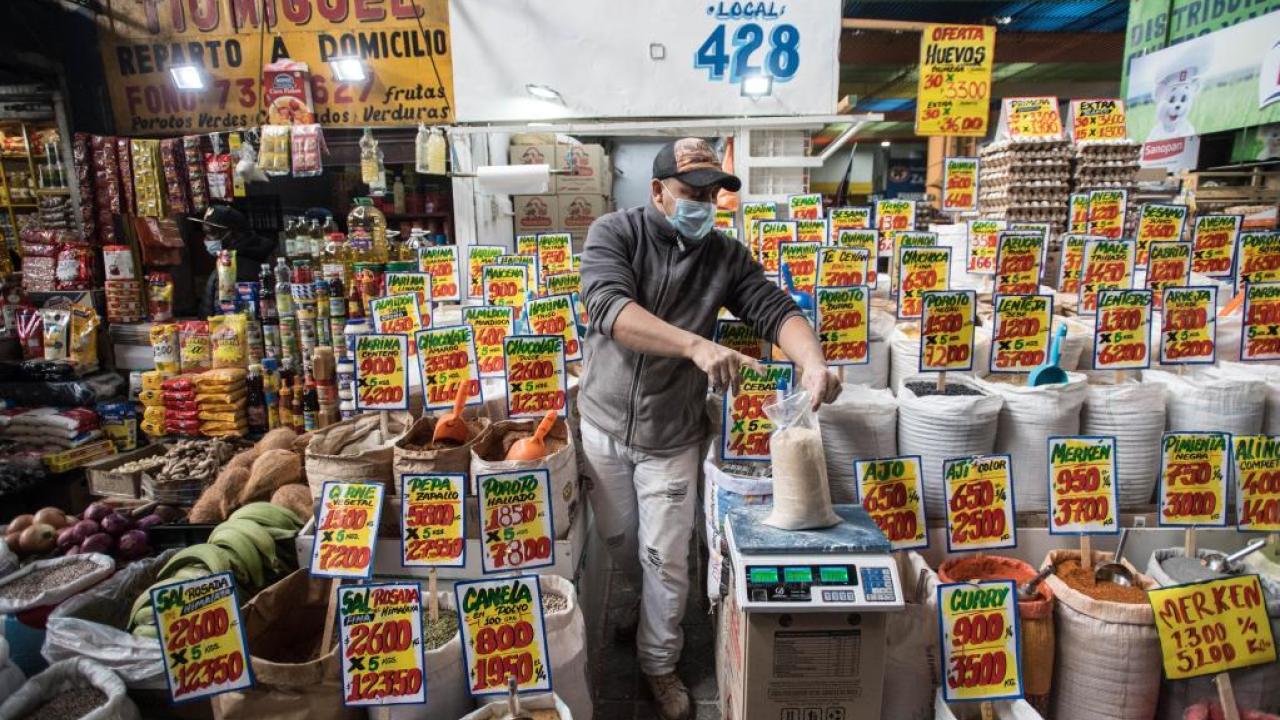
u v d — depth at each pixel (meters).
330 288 3.12
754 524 1.34
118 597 1.82
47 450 3.29
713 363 1.46
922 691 1.49
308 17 3.92
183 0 3.88
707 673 2.14
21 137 5.11
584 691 1.67
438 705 1.48
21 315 3.71
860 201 16.94
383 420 2.21
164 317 3.81
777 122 3.91
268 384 3.31
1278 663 1.39
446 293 3.18
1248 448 1.60
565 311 2.37
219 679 1.29
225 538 1.81
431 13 3.93
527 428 2.10
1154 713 1.45
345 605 1.32
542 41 3.98
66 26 3.90
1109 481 1.59
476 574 1.93
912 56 10.24
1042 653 1.45
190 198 3.74
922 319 1.86
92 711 1.40
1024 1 8.33
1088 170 3.90
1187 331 1.97
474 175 3.98
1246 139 5.68
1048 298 1.91
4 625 1.73
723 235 1.88
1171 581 1.52
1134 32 6.38
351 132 4.06
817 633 1.21
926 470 1.78
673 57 4.00
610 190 7.29
